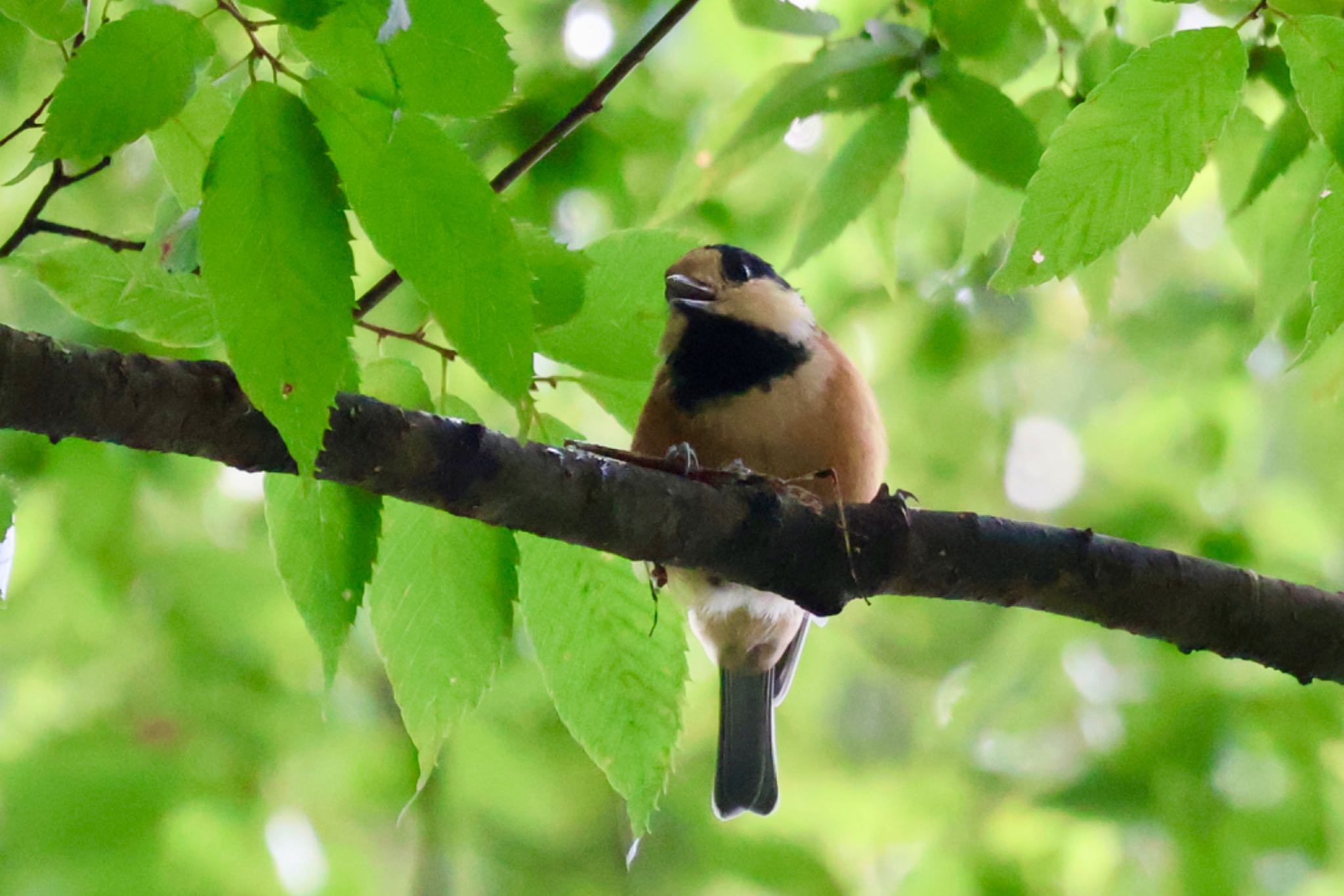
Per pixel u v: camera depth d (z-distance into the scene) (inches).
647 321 230.4
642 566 263.0
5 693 433.7
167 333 212.4
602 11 407.8
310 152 142.5
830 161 302.2
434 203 144.6
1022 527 273.6
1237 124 282.4
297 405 145.1
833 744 592.7
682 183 309.9
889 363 523.5
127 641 437.7
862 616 544.1
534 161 250.7
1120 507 487.2
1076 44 295.9
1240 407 505.0
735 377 318.7
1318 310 185.5
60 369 193.6
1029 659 458.0
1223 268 536.7
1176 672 438.6
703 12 444.1
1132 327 517.0
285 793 421.7
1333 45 176.1
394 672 227.9
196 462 434.6
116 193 424.2
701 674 532.1
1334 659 283.4
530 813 449.4
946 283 475.2
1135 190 190.4
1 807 351.6
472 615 229.6
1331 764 430.6
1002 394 548.4
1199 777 420.8
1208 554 450.3
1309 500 494.6
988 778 473.1
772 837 463.8
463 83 148.0
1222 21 266.7
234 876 356.5
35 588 431.2
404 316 398.9
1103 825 446.6
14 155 404.5
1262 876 429.1
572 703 244.2
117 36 147.0
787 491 263.6
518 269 147.1
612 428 495.8
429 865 430.0
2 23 347.9
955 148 277.3
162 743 407.2
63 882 342.3
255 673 442.3
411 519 229.5
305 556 215.2
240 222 142.1
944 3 275.3
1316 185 263.7
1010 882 451.8
